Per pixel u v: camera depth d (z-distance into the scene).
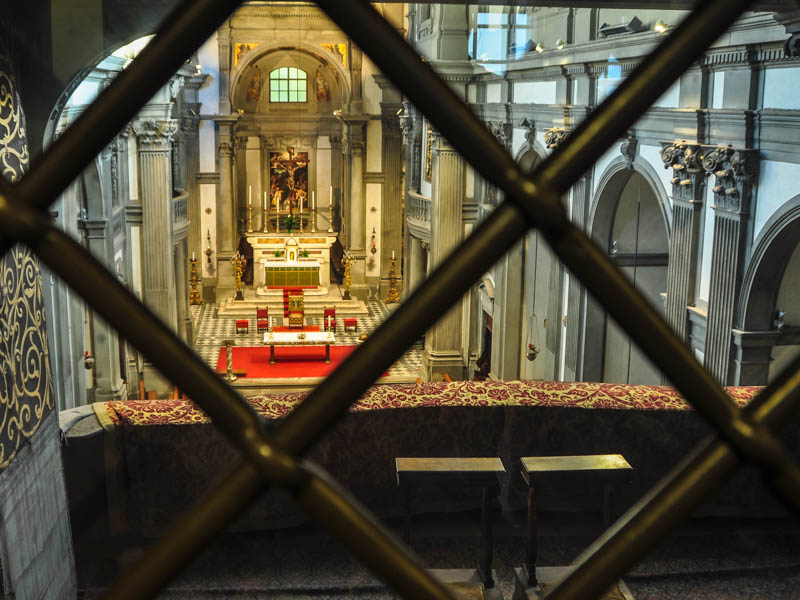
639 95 0.55
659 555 5.00
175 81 19.94
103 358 15.45
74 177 0.49
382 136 28.98
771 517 5.45
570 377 14.46
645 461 5.54
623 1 4.95
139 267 19.91
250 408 0.51
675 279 11.34
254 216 32.88
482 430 5.52
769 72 9.25
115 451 5.17
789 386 0.54
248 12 28.08
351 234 29.61
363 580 4.80
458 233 19.53
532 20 15.21
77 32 4.35
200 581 4.76
